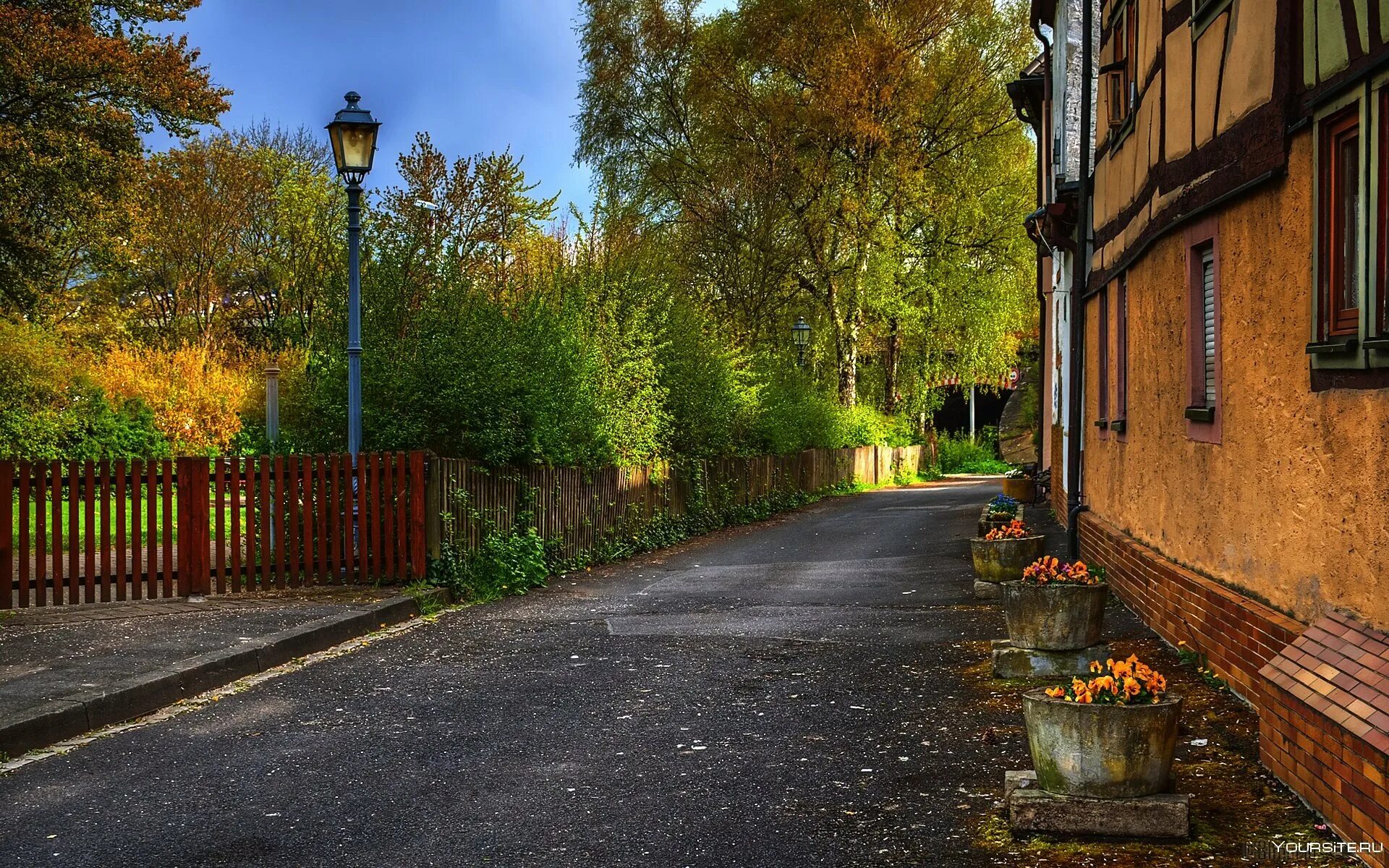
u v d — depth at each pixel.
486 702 8.09
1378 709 4.68
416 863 4.98
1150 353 10.27
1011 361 44.00
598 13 37.66
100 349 30.98
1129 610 10.60
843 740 6.86
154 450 23.56
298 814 5.65
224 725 7.54
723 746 6.81
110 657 8.94
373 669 9.33
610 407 18.27
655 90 37.69
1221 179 7.68
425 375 14.27
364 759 6.65
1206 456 8.26
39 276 25.02
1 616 11.05
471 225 18.95
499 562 13.74
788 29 35.44
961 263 38.50
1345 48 5.69
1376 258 5.38
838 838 5.17
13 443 20.56
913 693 8.02
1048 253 25.11
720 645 10.09
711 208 33.03
